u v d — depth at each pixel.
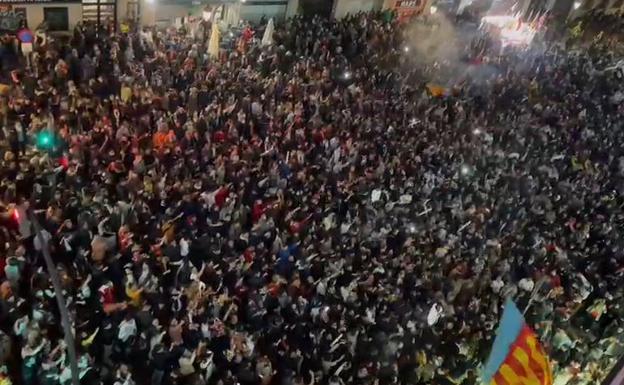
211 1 32.03
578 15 45.12
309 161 22.44
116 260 16.17
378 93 28.14
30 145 19.23
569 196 24.69
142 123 21.42
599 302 20.23
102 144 19.98
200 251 17.52
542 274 20.16
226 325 15.73
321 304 16.80
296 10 35.25
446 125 27.38
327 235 19.02
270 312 16.44
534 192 24.30
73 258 16.28
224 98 23.81
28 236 15.98
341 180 21.80
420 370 16.36
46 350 13.62
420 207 21.33
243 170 20.09
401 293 17.80
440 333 17.42
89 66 23.61
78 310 15.34
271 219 18.47
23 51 24.73
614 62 37.94
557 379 18.38
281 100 25.22
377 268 18.22
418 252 19.19
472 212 21.81
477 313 18.22
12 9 26.91
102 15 29.47
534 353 10.14
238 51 27.78
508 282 19.80
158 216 17.95
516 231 22.30
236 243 17.97
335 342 15.98
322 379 15.52
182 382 14.32
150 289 15.71
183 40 27.59
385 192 21.48
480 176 24.39
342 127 24.47
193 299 15.66
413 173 23.11
